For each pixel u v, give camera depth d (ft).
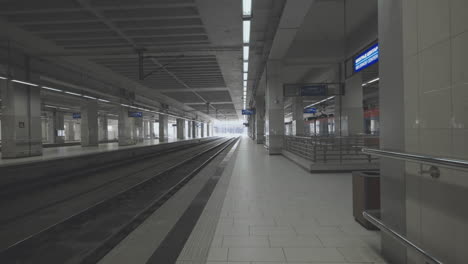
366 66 25.32
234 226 11.21
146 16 26.43
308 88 37.68
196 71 50.16
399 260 7.27
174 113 118.01
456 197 5.27
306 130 105.60
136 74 51.37
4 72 37.14
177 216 13.71
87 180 28.84
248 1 19.66
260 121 86.07
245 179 22.21
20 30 28.99
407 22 6.75
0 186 23.89
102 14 25.72
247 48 31.14
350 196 16.08
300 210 13.28
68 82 46.21
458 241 5.24
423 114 6.19
